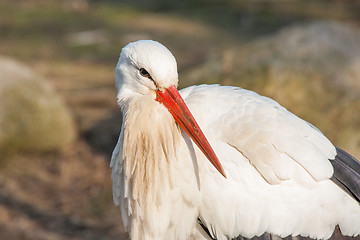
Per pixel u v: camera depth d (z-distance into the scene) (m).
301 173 5.34
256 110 5.52
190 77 12.80
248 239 5.48
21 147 12.00
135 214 5.68
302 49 12.32
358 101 11.12
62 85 16.11
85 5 25.09
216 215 5.50
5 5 24.44
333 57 12.10
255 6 25.27
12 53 18.66
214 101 5.70
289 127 5.42
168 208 5.54
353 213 5.56
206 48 19.61
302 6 25.34
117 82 5.58
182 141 5.44
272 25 22.47
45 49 19.28
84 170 11.81
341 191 5.51
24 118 11.98
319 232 5.48
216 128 5.52
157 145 5.39
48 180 11.39
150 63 5.18
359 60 12.09
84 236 9.56
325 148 5.55
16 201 10.52
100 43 20.06
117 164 5.71
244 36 21.27
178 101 5.23
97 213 10.33
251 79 11.94
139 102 5.36
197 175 5.45
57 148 12.43
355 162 5.78
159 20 23.17
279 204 5.38
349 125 10.73
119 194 5.87
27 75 12.41
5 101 11.88
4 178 11.27
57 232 9.66
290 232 5.41
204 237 5.79
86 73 17.22
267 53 12.43
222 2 25.66
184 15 23.98
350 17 23.44
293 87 11.59
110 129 13.47
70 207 10.48
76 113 14.19
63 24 22.23
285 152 5.30
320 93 11.45
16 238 9.41
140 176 5.51
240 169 5.41
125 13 24.08
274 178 5.30
